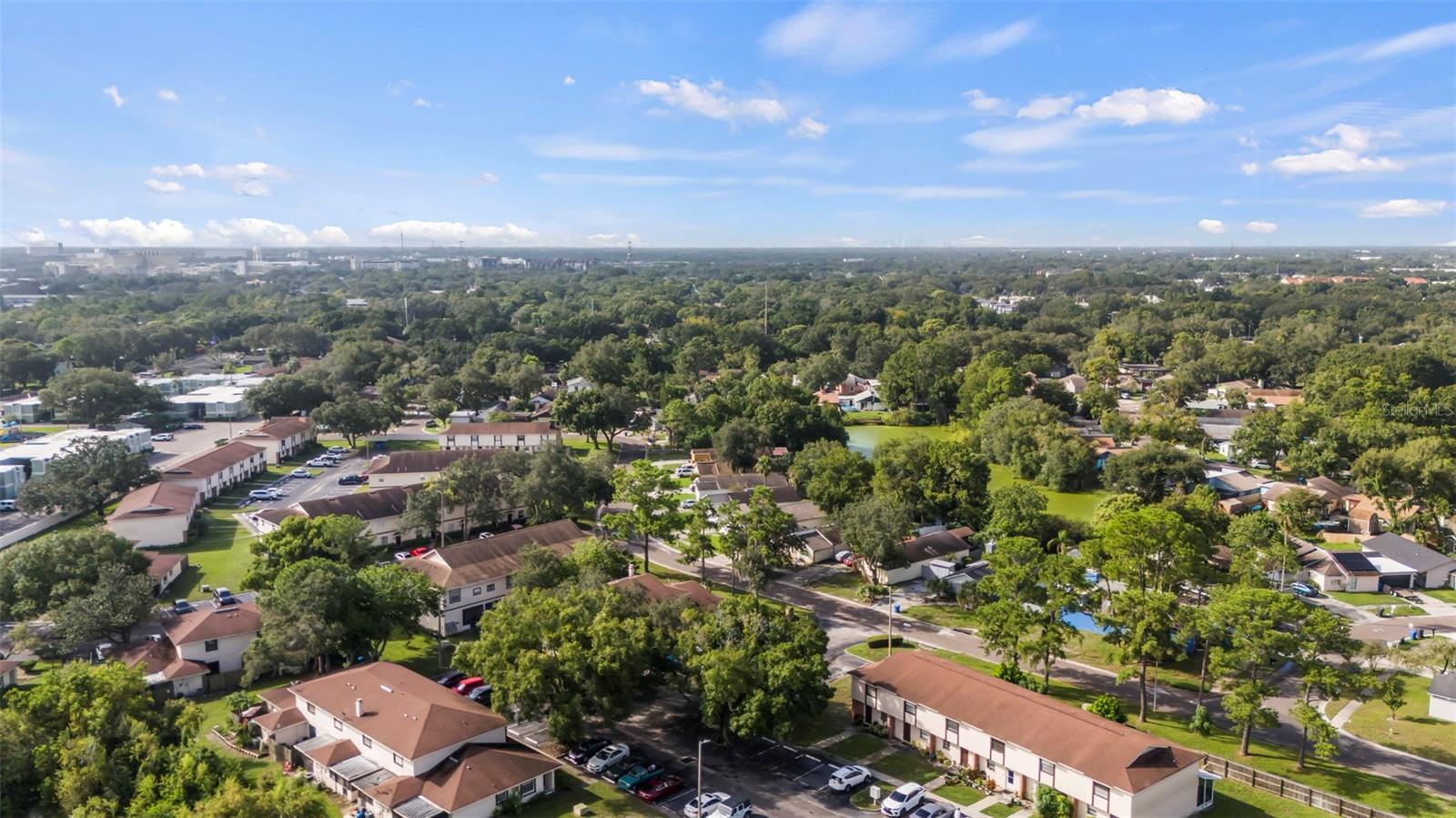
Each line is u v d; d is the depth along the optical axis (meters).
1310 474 171.25
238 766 67.94
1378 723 83.19
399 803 64.00
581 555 102.81
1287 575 122.69
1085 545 98.94
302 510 126.50
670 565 127.00
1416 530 140.00
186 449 190.88
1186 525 94.69
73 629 86.00
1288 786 70.81
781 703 71.50
